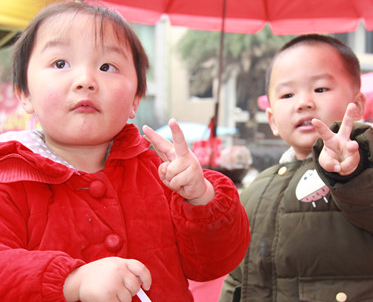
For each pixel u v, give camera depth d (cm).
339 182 81
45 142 81
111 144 84
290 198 109
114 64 75
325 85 113
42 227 68
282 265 105
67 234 68
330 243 100
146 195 77
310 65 114
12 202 67
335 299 97
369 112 302
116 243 69
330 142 74
